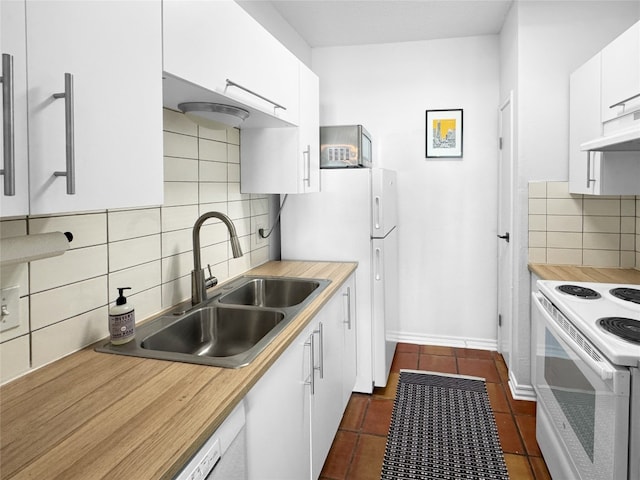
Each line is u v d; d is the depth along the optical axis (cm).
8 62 67
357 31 326
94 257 138
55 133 79
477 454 212
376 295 275
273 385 133
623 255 259
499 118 327
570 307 166
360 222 276
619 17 250
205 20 131
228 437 102
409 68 348
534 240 270
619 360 121
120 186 95
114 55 93
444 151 344
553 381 182
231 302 206
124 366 121
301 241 286
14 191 69
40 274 118
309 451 172
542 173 266
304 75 236
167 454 80
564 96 260
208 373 116
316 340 183
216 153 216
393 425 240
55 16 79
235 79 151
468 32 329
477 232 345
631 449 122
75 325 131
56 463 77
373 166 359
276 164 235
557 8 257
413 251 358
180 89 133
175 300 183
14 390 106
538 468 200
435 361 327
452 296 354
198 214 201
